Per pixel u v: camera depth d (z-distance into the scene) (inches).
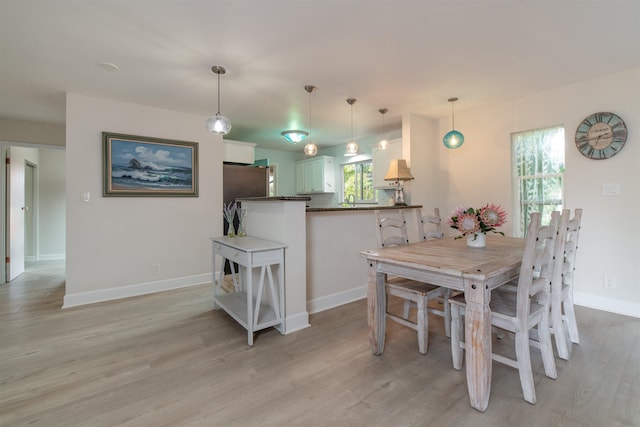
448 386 71.2
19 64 101.1
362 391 69.7
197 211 159.9
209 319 112.6
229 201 175.5
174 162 151.9
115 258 137.9
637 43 91.4
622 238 112.5
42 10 73.0
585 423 58.6
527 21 80.0
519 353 65.3
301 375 76.3
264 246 97.7
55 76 110.8
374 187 189.6
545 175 134.0
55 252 241.1
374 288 85.0
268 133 205.6
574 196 123.4
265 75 111.5
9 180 170.4
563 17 78.3
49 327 105.6
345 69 107.6
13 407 64.7
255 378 75.1
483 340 61.7
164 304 129.0
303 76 112.8
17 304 130.1
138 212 143.5
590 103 118.8
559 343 81.4
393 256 79.5
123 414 62.6
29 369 79.4
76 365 81.3
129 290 140.9
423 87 125.0
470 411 62.6
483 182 152.9
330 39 88.0
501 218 90.2
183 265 155.9
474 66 106.6
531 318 68.7
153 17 76.6
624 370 76.0
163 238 150.2
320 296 122.3
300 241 105.6
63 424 59.9
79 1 70.1
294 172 284.0
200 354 87.0
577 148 122.2
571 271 89.9
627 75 110.3
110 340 95.9
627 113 110.3
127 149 139.3
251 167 183.9
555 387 69.7
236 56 97.3
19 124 162.4
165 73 108.8
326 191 250.2
